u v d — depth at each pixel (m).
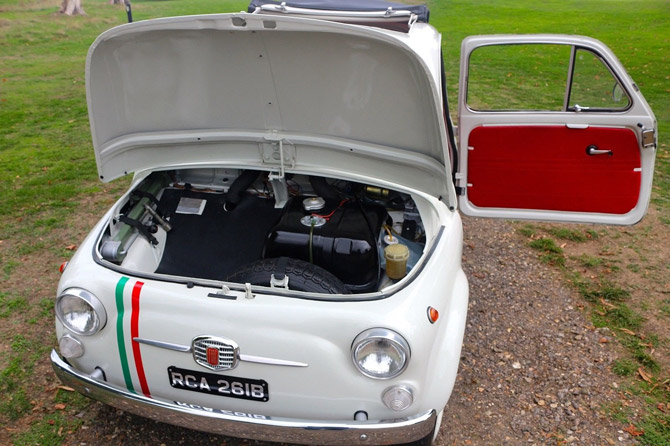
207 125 3.42
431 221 3.41
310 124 3.29
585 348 3.98
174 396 2.82
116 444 3.24
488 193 4.23
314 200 3.51
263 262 2.99
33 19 19.20
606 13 18.22
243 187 3.82
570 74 4.06
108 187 6.63
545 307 4.43
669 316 4.27
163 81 3.17
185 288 2.71
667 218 5.72
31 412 3.43
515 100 6.05
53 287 4.66
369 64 2.88
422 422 2.62
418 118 3.03
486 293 4.61
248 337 2.60
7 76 12.55
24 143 8.18
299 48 2.89
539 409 3.48
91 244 3.10
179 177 4.05
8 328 4.14
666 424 3.34
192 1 22.14
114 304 2.74
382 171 3.41
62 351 2.86
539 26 16.42
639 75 11.15
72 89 11.49
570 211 4.20
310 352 2.57
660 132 8.00
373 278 3.26
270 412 2.72
